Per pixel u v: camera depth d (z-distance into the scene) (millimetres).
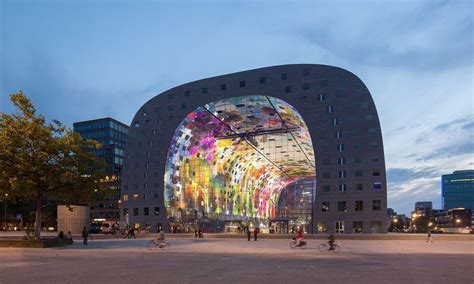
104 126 156375
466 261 23469
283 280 15578
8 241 35438
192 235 66188
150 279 15836
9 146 36000
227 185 110938
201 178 100250
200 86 88625
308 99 78312
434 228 191375
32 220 115500
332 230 73000
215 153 102562
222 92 86000
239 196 120062
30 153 37406
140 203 91188
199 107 87938
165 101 92250
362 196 72375
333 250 32156
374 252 30906
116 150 155625
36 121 38469
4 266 20328
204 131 95312
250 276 16688
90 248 34719
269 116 88750
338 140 75312
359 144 73938
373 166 72625
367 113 74438
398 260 24062
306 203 154375
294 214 154875
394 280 15570
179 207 93312
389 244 43594
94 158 41312
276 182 152000
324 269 19188
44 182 38062
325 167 75250
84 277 16375
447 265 21109
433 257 26359
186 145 94500
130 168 93625
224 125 94938
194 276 16703
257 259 24688
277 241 50344
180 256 26844
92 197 42594
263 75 82625
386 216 70750
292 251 31812
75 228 64812
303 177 149625
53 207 113438
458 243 46156
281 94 80250
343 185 73750
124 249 33625
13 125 37062
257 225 135750
